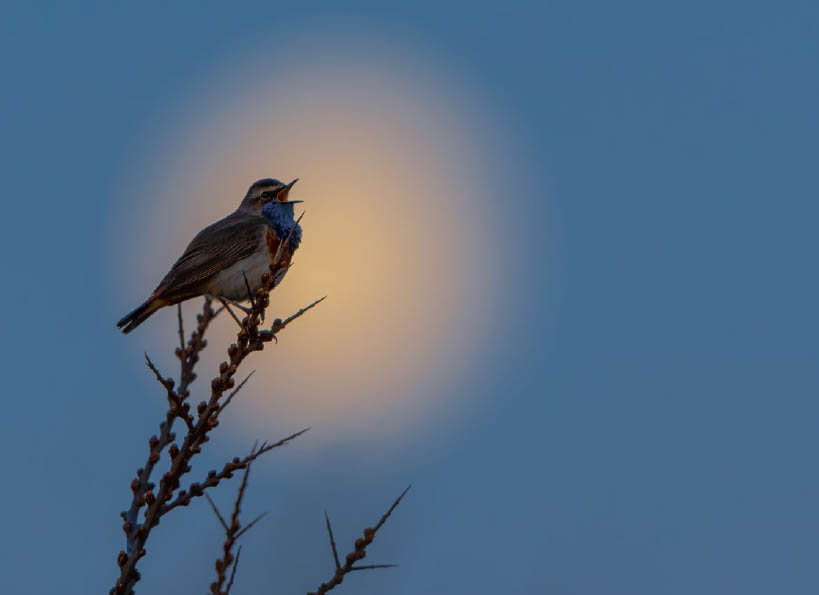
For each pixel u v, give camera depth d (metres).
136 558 9.13
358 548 8.05
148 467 9.52
